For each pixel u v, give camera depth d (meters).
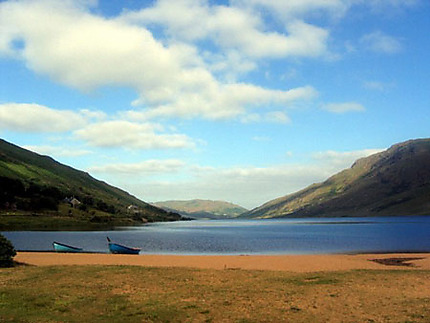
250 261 44.16
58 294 21.94
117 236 109.56
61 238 96.50
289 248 73.38
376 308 18.95
